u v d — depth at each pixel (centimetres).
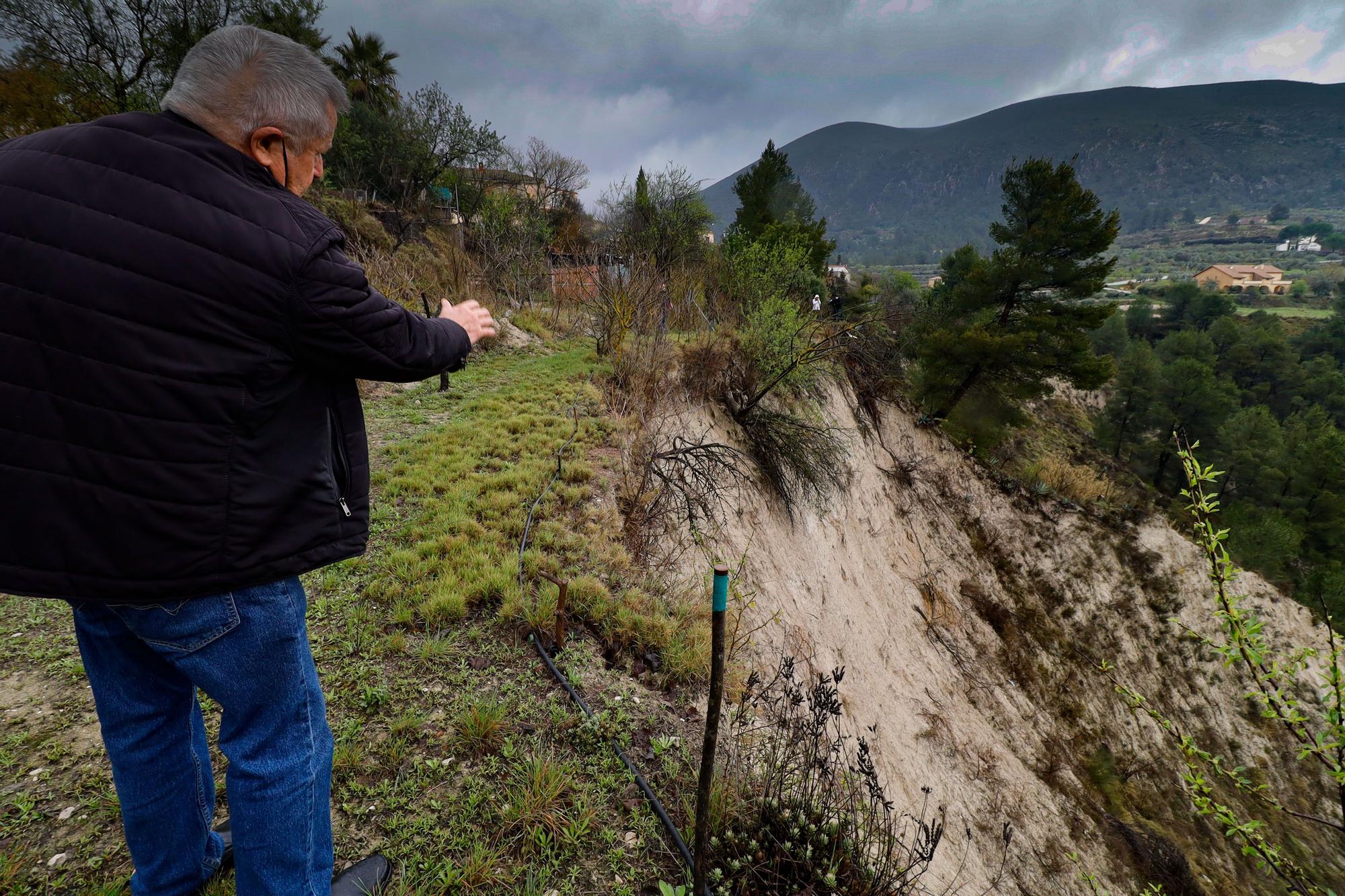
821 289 1848
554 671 336
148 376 114
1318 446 4000
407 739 282
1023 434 3647
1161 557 1947
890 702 866
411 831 238
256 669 142
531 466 586
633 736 308
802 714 361
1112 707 1537
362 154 2666
